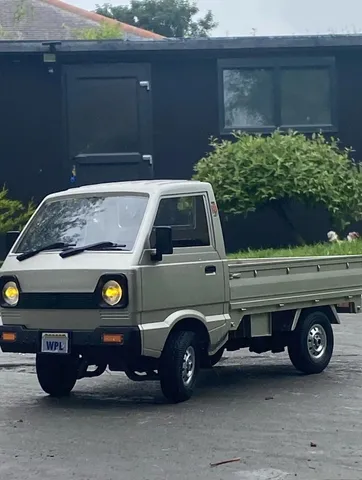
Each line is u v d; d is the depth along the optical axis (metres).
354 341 14.26
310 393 10.44
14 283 9.89
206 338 10.15
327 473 7.29
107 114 24.17
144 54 23.94
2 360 13.18
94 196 10.34
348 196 22.20
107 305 9.34
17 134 24.19
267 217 23.98
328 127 24.42
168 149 24.28
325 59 24.34
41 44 23.61
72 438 8.50
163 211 10.00
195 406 9.82
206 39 23.73
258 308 10.81
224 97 24.25
